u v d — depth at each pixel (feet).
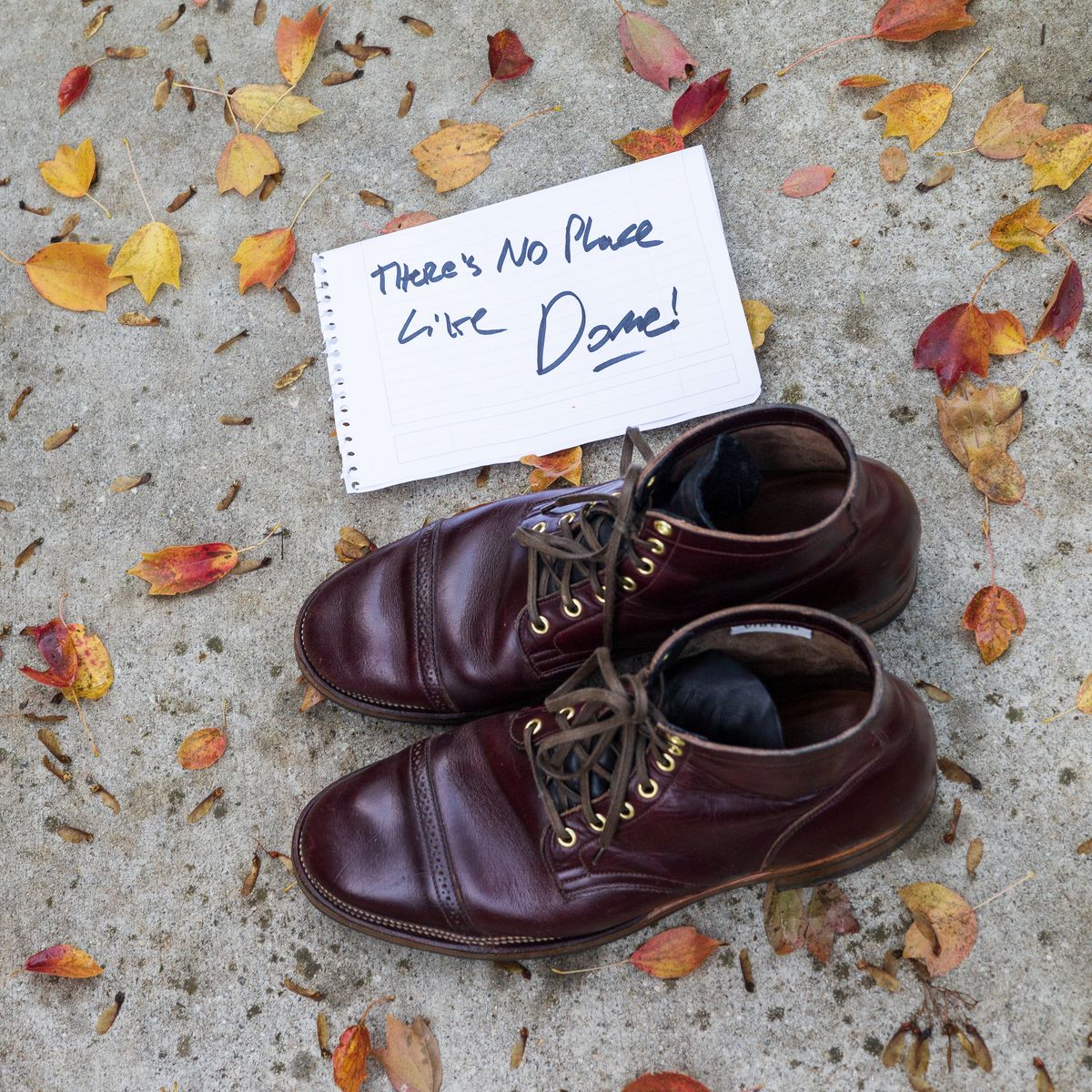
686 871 2.99
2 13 3.74
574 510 3.15
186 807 3.32
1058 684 3.15
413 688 3.21
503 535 3.21
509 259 3.44
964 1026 3.05
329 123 3.59
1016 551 3.21
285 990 3.22
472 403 3.41
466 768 3.12
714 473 2.92
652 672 2.87
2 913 3.32
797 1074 3.08
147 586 3.43
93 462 3.51
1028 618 3.18
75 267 3.55
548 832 3.04
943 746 3.16
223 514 3.44
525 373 3.40
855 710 2.97
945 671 3.19
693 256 3.37
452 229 3.46
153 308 3.55
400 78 3.58
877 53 3.42
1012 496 3.21
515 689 3.19
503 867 3.06
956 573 3.22
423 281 3.46
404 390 3.43
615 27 3.53
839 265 3.36
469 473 3.41
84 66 3.68
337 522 3.42
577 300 3.40
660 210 3.39
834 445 2.92
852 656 2.88
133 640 3.41
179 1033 3.23
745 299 3.38
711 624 2.87
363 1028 3.17
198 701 3.36
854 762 2.86
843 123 3.41
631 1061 3.12
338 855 3.13
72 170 3.62
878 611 3.08
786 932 3.12
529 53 3.55
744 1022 3.11
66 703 3.40
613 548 2.96
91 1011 3.26
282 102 3.57
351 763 3.31
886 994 3.08
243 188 3.55
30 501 3.51
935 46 3.41
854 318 3.34
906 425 3.28
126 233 3.61
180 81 3.65
